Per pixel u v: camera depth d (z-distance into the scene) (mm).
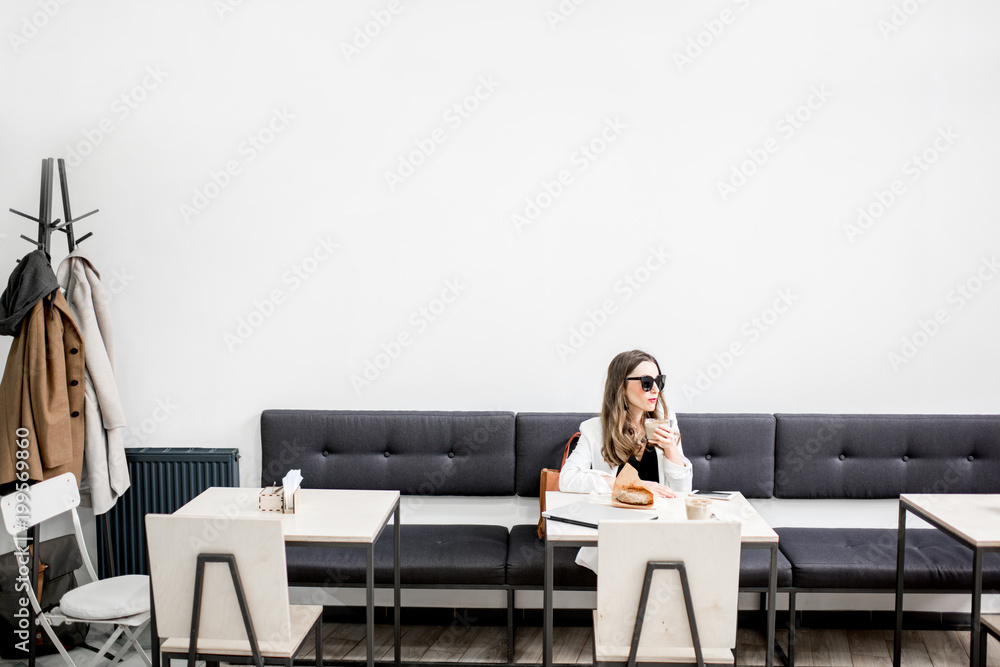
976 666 2229
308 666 2793
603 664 2041
